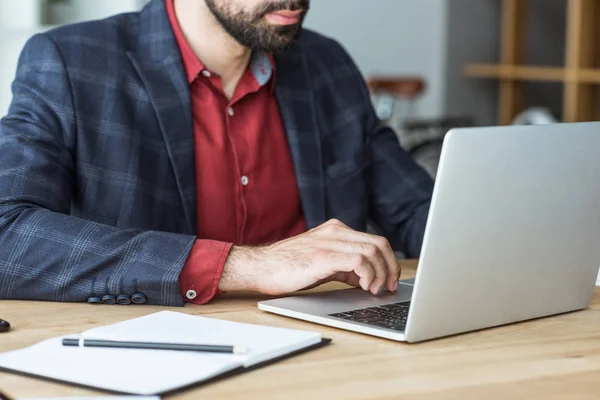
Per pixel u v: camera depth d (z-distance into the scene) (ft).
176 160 6.11
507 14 20.53
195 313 4.54
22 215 5.03
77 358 3.47
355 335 4.07
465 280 3.99
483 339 4.03
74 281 4.76
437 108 21.63
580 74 18.19
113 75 6.09
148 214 6.04
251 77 6.56
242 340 3.71
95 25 6.28
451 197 3.76
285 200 6.63
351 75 7.21
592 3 18.19
